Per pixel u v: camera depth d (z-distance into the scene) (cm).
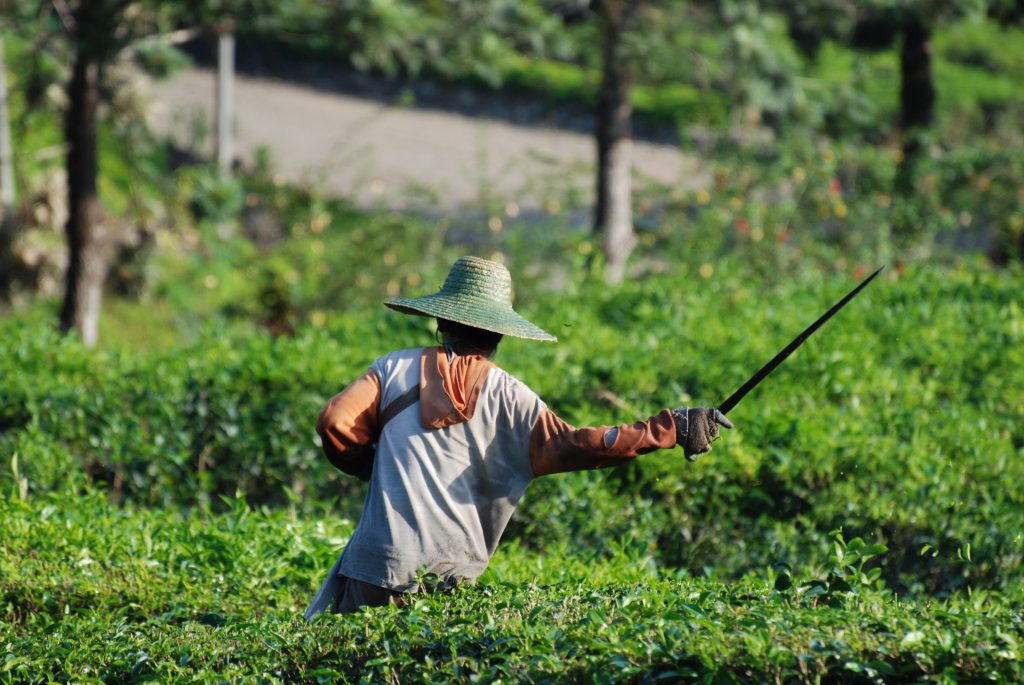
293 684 1279
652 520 2389
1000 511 2270
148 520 2191
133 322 5541
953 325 3325
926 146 5697
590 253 5028
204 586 1834
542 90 10388
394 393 1462
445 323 1501
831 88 5097
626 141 5091
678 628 1179
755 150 5353
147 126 6172
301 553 2003
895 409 2703
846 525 2328
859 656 1133
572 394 2808
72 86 4438
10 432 2806
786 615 1214
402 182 8038
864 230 5166
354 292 5516
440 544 1430
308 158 8425
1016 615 1298
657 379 2877
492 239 6056
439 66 4219
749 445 2428
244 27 4206
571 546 2395
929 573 2283
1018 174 5434
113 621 1636
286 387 2861
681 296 3797
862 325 3353
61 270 5488
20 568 1834
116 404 2850
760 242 4900
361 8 3953
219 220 5759
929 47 6144
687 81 4822
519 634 1241
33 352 3136
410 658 1227
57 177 5588
